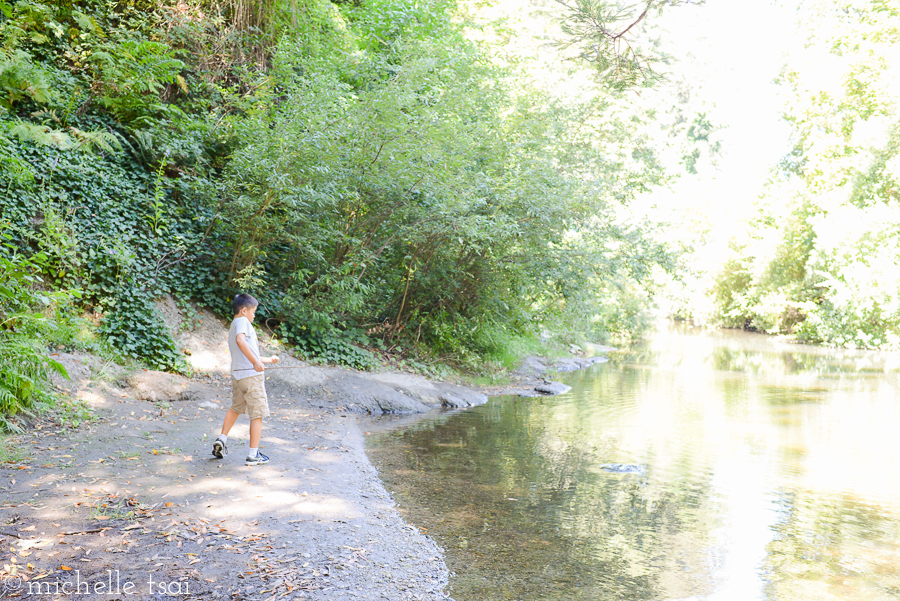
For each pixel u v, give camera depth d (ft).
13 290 22.21
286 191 31.50
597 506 17.35
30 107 31.86
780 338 88.63
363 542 13.62
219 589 10.96
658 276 81.00
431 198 35.24
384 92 33.71
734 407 34.12
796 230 89.40
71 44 35.83
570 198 38.78
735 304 102.12
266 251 34.19
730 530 15.75
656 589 12.32
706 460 22.77
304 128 33.04
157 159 33.99
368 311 38.01
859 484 19.98
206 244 33.35
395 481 18.93
